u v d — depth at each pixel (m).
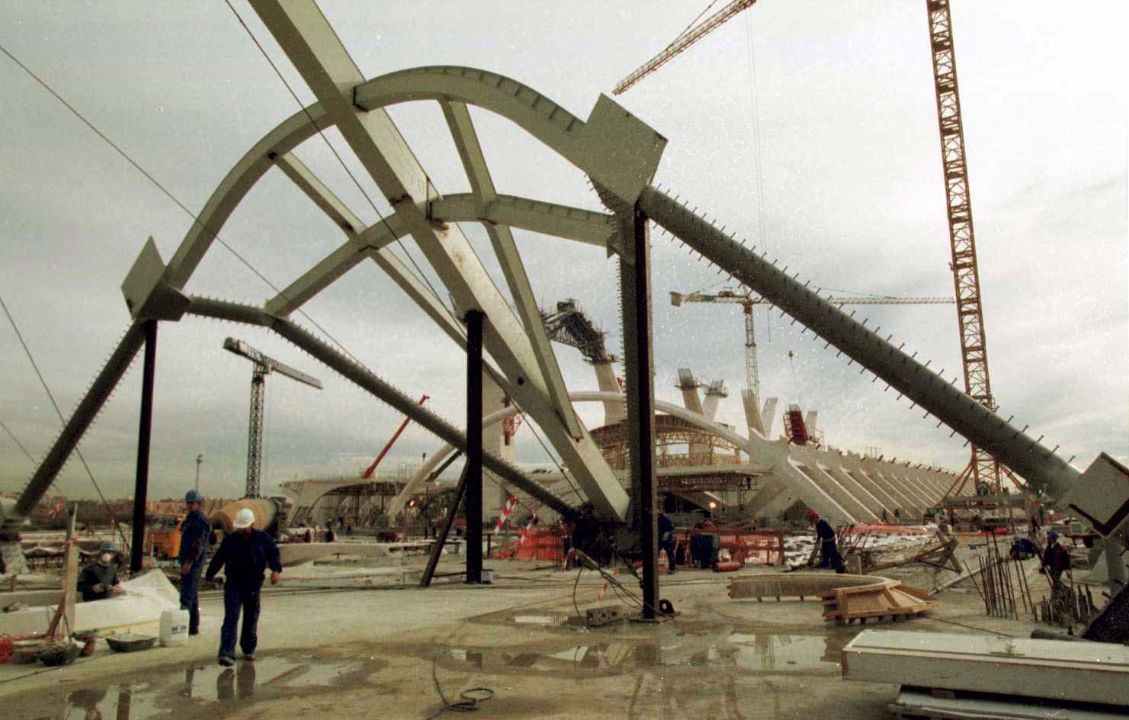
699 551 24.03
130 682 7.18
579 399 73.06
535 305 22.80
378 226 22.72
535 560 29.70
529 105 15.92
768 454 67.81
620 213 14.89
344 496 112.69
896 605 11.27
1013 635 9.95
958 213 83.38
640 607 13.20
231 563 8.22
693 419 71.94
